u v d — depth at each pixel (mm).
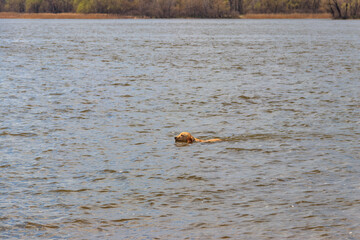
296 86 37375
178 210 14477
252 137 22516
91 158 19359
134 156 19625
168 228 13359
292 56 62781
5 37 106062
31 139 22156
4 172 17688
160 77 42375
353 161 18875
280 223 13578
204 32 126125
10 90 34938
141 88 36219
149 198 15352
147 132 23531
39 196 15531
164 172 17703
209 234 13016
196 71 46844
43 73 44812
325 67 49875
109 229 13344
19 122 25328
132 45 84062
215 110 28578
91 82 39125
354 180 16781
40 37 106750
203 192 15797
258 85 37938
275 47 79312
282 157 19422
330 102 30891
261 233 13031
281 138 22344
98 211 14445
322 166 18281
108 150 20484
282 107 29422
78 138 22344
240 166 18328
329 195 15469
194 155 19719
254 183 16547
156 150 20453
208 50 73500
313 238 12742
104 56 62812
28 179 17016
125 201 15141
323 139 22172
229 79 41312
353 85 37656
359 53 66750
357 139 22156
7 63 53531
